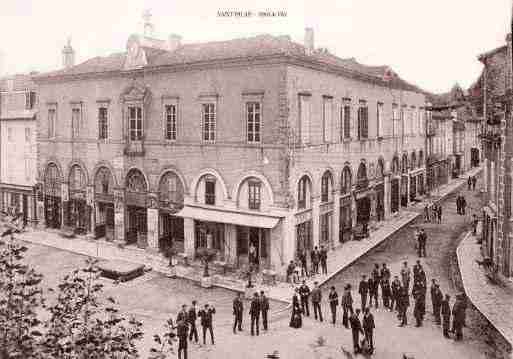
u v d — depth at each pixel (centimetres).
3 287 831
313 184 2847
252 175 2650
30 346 800
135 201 3216
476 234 3438
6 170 4122
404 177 4425
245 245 2739
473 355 1661
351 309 1897
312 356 1677
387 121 3962
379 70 3841
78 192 3581
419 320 1939
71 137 3559
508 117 2273
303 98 2697
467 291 2297
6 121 4075
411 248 3172
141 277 2647
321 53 3247
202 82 2819
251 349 1748
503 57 2467
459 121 5756
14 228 880
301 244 2777
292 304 2153
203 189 2881
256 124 2648
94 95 3381
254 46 2738
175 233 3056
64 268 2800
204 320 1797
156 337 901
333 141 3077
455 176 5791
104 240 3456
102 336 842
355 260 2897
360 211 3578
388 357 1661
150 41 3353
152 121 3073
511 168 2294
